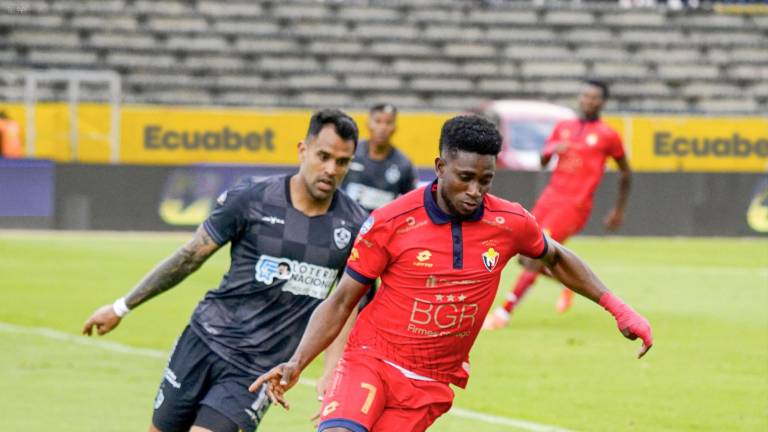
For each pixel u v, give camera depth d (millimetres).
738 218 76125
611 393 30125
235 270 18188
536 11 108562
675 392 30328
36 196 72250
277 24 103500
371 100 98062
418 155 85438
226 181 73938
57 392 29328
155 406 18562
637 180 75312
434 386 16078
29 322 40312
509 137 87625
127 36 99688
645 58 106062
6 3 99000
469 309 15875
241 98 96875
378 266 15828
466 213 15336
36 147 82688
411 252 15656
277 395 15914
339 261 18234
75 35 98938
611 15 109375
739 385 31328
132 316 42094
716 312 45438
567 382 31438
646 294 50562
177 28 101812
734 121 88625
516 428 26141
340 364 16266
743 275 57500
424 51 103438
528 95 100812
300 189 18188
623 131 87875
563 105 100688
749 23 110875
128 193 72938
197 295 47812
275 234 18000
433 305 15742
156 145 83188
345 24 104500
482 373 32594
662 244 72250
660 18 109812
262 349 17922
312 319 16125
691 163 88562
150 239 69062
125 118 83125
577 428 26250
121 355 34719
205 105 93438
